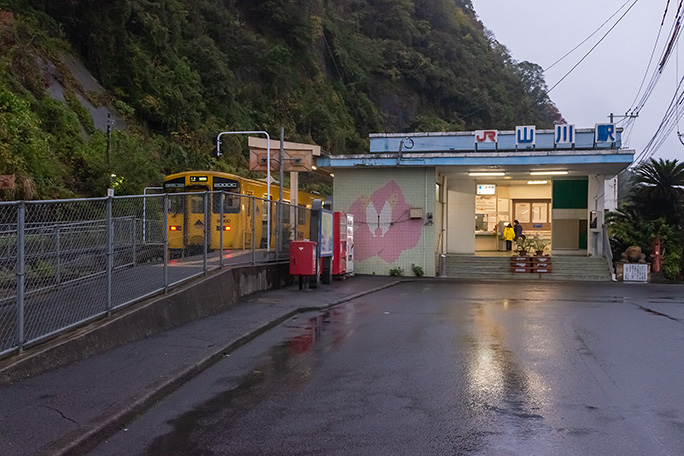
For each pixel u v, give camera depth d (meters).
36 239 8.01
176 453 5.25
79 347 8.13
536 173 27.92
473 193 29.58
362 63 70.69
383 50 75.25
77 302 8.68
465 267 26.95
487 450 5.27
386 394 7.05
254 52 53.62
